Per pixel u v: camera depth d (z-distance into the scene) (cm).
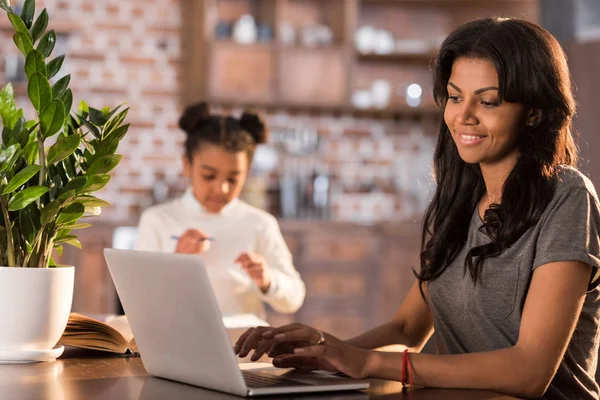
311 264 525
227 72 555
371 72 604
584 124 373
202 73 562
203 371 127
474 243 163
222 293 290
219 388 126
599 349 167
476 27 152
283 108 582
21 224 150
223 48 554
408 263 538
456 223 168
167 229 299
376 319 532
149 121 566
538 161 151
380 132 601
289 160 584
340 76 570
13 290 149
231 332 182
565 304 141
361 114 598
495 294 155
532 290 144
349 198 595
